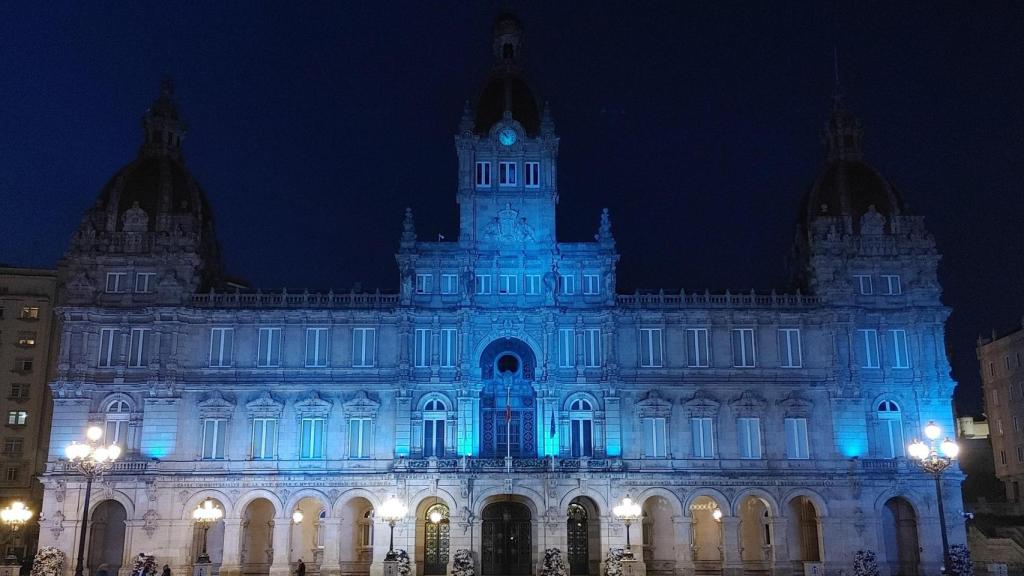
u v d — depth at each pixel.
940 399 87.75
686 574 82.69
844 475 84.75
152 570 74.62
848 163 96.69
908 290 89.88
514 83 95.62
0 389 113.38
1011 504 115.62
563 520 82.88
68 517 82.44
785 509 84.38
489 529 85.94
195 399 85.69
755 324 88.94
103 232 89.31
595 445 85.50
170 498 83.25
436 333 87.31
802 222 96.44
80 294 87.38
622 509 79.25
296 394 86.12
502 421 87.19
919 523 84.56
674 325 88.69
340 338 87.56
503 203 90.25
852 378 86.75
